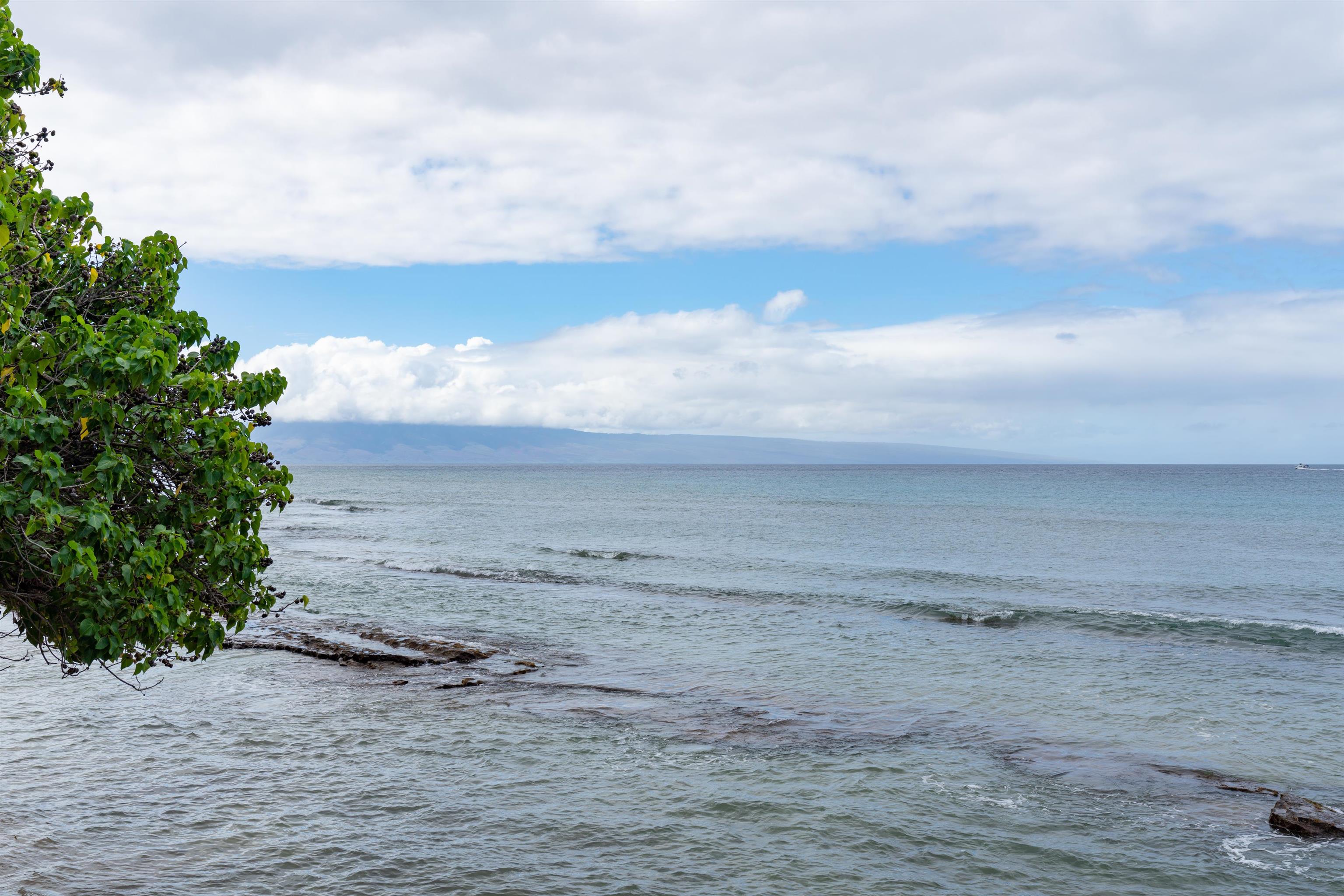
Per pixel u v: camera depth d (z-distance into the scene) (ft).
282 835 40.40
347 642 78.59
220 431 26.94
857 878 36.81
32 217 27.22
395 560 153.48
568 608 104.47
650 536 211.41
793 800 45.14
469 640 84.74
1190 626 92.32
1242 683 69.77
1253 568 147.64
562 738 54.95
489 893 35.24
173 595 26.55
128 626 26.00
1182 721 59.52
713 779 48.03
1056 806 44.60
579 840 40.27
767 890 35.76
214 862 37.58
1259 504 345.92
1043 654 79.82
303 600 32.35
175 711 59.57
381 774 48.37
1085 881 36.76
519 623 94.27
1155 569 145.69
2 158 28.55
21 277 26.40
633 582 125.39
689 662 76.48
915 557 163.02
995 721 59.16
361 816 42.75
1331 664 76.38
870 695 65.77
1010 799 45.42
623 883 36.17
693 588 120.57
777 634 88.89
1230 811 44.14
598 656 78.64
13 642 78.07
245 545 29.35
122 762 49.73
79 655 26.35
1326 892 35.86
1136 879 36.94
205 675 69.36
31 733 54.39
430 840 40.14
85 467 26.40
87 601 25.11
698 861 38.27
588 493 488.44
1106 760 51.44
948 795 45.93
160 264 31.71
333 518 279.69
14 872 35.83
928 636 88.12
